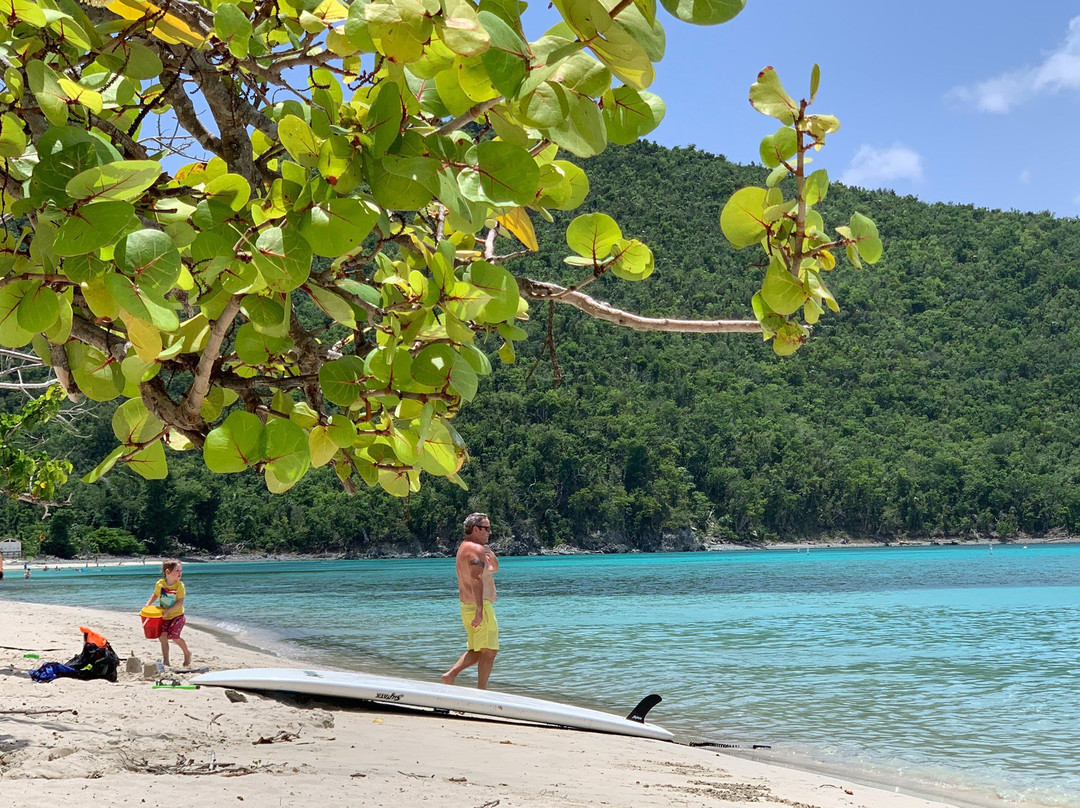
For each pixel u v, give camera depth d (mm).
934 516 148625
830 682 14250
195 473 115125
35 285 1293
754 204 1493
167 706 7109
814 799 6254
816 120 1408
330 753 5801
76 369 1604
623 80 1115
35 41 1404
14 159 1390
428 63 1227
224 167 1564
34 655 11789
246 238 1340
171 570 11062
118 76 1733
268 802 4086
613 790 5570
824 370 179375
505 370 140125
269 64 1774
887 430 166250
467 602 9016
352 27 1240
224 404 1750
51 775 4469
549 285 1795
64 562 99750
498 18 1128
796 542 145750
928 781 7953
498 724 8500
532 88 1143
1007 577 54625
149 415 1638
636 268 1778
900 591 42750
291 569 86938
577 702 11836
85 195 1148
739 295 179250
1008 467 153875
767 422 156750
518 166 1340
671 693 12875
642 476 137750
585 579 56781
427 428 1535
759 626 24953
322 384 1528
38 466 15094
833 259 1537
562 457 132375
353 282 1592
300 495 120750
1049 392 177125
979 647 19812
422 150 1328
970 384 180000
